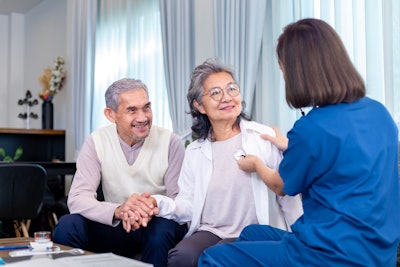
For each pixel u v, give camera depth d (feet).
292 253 4.26
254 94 10.98
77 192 7.02
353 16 8.79
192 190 6.58
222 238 6.15
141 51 15.01
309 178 4.36
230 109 6.24
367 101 4.44
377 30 8.43
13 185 10.72
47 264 4.23
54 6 20.90
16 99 23.27
